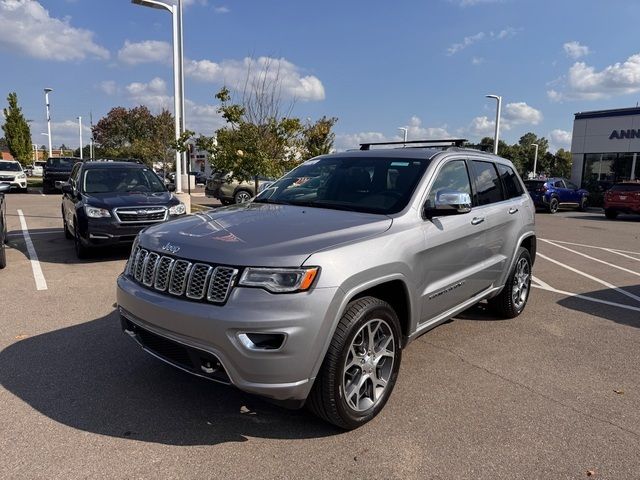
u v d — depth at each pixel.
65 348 4.53
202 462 2.89
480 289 4.83
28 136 47.69
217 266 2.94
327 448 3.06
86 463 2.86
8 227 12.53
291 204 4.26
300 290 2.85
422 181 4.02
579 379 4.12
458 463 2.94
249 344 2.82
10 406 3.48
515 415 3.51
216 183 19.88
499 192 5.25
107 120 67.31
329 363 3.00
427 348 4.74
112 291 6.49
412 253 3.57
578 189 24.91
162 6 15.41
